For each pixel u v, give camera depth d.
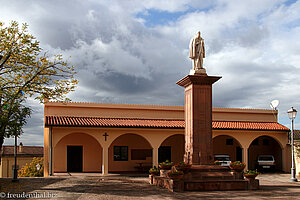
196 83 14.62
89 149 25.09
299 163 23.72
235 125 25.28
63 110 23.95
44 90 17.50
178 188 12.97
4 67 16.80
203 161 14.22
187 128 14.94
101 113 24.69
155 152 23.39
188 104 14.94
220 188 13.35
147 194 12.16
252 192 12.97
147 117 25.58
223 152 28.03
